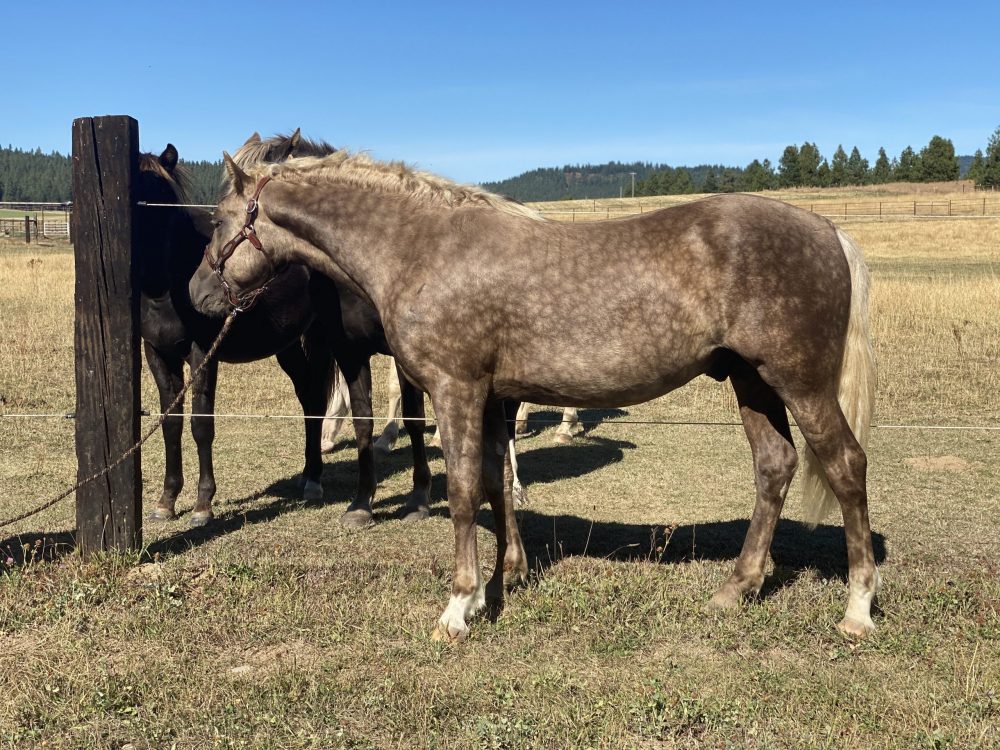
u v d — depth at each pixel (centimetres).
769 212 410
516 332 416
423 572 503
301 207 468
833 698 344
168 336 608
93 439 509
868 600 412
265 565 504
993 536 565
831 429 408
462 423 420
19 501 658
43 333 1360
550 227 427
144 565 509
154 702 346
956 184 8519
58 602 441
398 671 374
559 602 448
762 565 452
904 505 642
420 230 435
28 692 350
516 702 344
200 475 623
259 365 1243
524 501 679
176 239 599
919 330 1352
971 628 410
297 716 336
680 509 662
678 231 409
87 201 495
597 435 937
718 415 1005
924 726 321
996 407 959
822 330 400
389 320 434
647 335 406
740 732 323
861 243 3297
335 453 874
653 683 354
